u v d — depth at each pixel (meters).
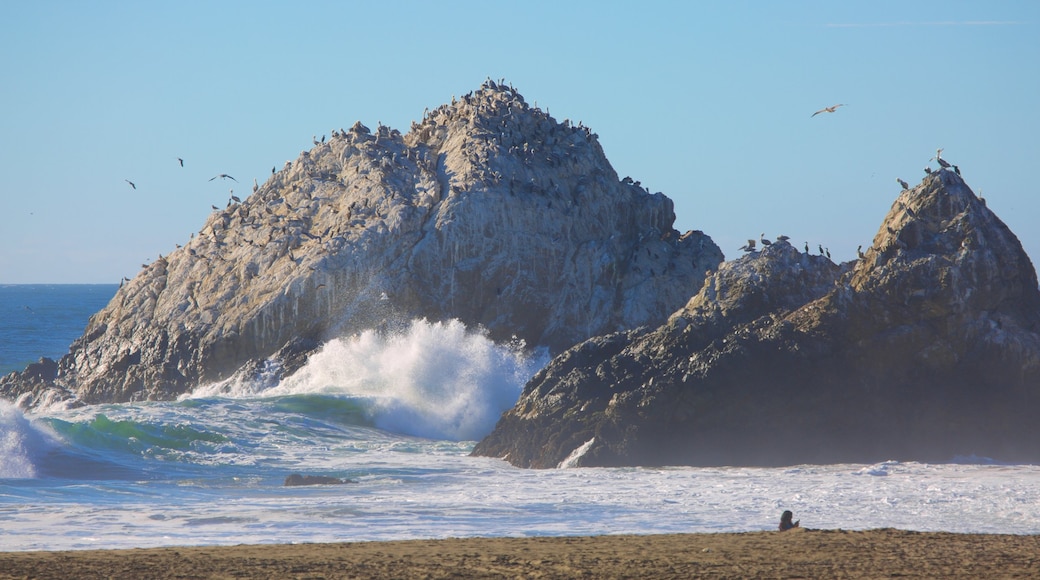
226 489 176.25
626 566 109.81
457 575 106.25
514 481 182.50
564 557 114.50
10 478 184.50
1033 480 171.25
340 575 106.38
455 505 158.88
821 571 107.25
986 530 139.75
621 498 163.12
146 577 105.50
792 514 148.25
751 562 111.56
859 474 181.12
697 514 150.50
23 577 105.75
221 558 114.75
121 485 178.88
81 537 135.38
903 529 138.75
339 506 158.12
